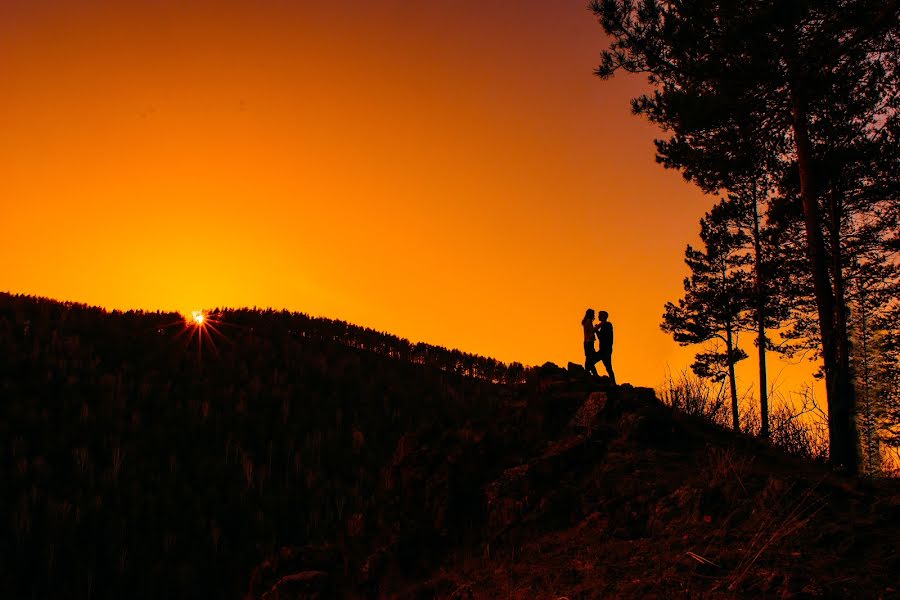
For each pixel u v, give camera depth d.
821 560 5.23
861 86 16.44
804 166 14.68
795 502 6.23
